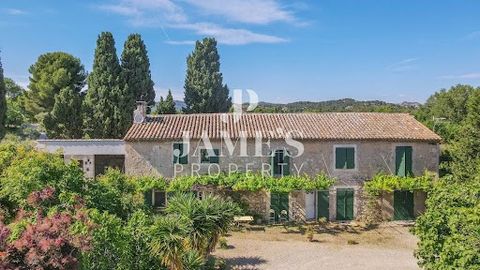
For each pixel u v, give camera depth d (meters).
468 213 9.61
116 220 10.48
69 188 11.95
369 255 19.22
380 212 24.64
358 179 24.42
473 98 31.44
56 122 38.28
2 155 14.73
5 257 6.47
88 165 28.00
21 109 49.38
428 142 24.45
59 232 7.51
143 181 22.88
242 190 23.95
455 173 26.00
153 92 43.88
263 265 17.78
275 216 24.55
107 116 39.12
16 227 8.38
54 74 45.34
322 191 24.52
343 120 26.48
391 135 24.27
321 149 24.23
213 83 48.34
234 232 22.80
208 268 16.06
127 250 10.55
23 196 11.31
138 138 23.88
